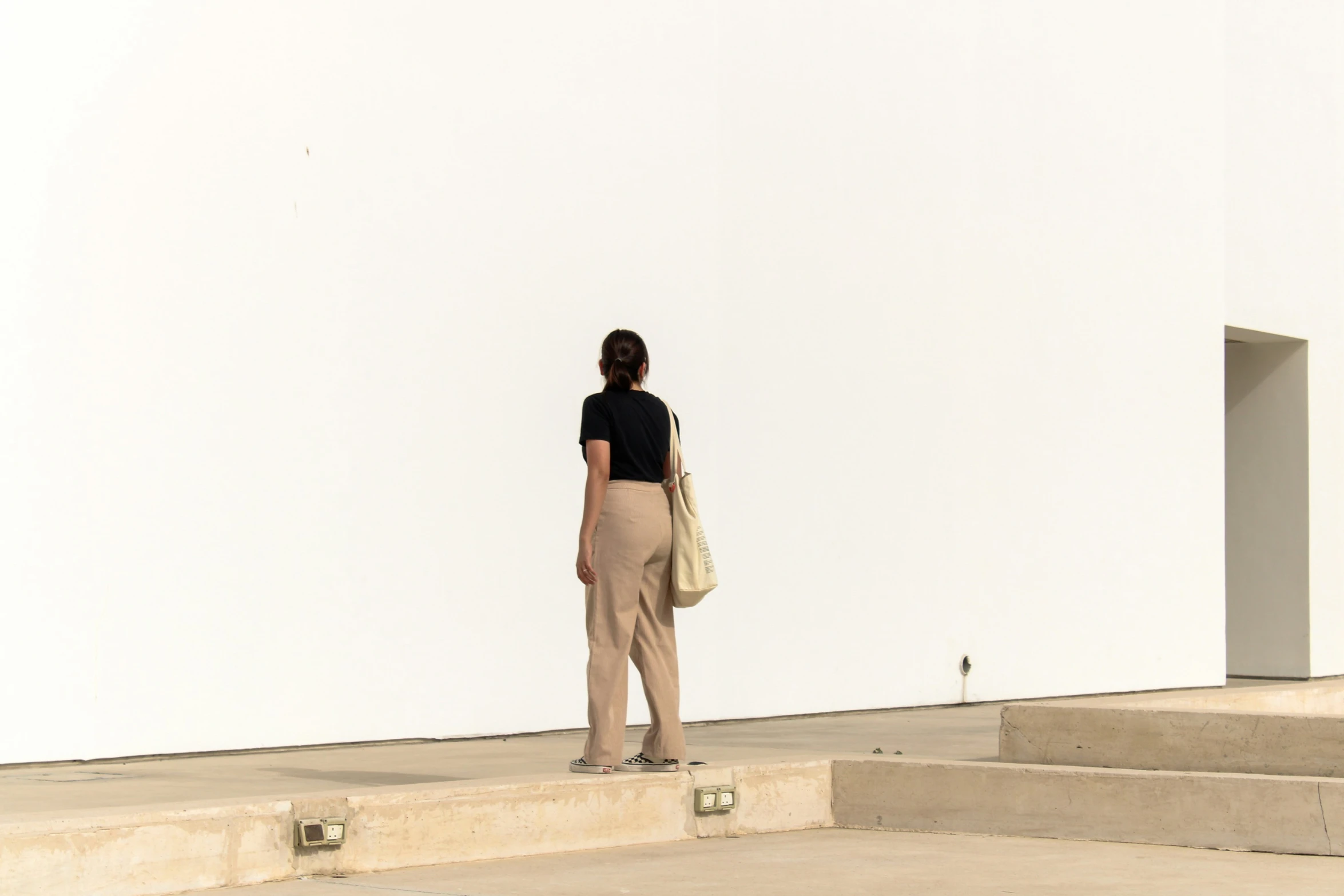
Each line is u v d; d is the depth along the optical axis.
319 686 7.50
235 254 7.29
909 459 10.54
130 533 6.88
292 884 4.32
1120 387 12.42
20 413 6.58
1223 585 13.46
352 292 7.71
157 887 4.10
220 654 7.15
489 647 8.20
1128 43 12.60
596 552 5.38
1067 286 11.94
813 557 9.84
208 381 7.17
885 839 5.53
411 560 7.89
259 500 7.32
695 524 5.45
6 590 6.51
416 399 7.95
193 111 7.16
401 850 4.65
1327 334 15.19
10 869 3.82
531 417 8.46
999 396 11.29
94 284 6.81
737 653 9.34
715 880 4.46
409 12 7.98
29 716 6.54
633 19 8.99
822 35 10.05
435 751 7.30
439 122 8.09
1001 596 11.23
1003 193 11.37
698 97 9.32
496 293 8.32
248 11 7.37
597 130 8.80
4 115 6.59
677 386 9.11
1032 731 6.11
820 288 9.98
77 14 6.80
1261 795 5.20
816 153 9.98
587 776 5.25
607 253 8.82
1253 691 8.67
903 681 10.41
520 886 4.32
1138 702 6.89
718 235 9.39
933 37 10.83
